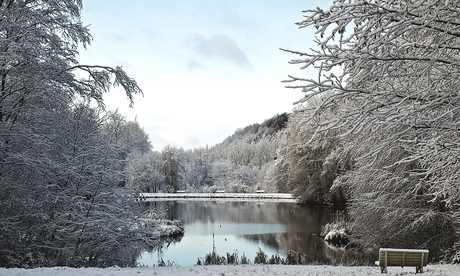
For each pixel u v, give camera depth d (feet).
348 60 17.87
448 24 16.92
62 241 35.40
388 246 52.44
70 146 38.60
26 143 34.40
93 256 38.06
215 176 323.98
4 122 32.63
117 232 37.52
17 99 34.47
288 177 166.71
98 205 37.35
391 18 16.81
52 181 35.83
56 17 36.24
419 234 49.67
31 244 34.19
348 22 17.07
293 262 43.68
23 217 35.35
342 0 16.56
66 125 37.52
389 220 50.42
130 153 46.19
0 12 31.53
